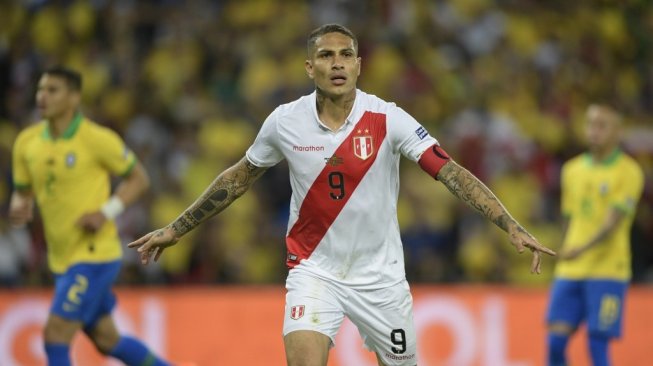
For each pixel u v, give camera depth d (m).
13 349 30.53
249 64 48.66
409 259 40.53
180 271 38.78
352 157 17.95
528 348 32.50
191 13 50.53
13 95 47.00
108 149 25.17
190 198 42.00
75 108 25.20
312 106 18.25
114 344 25.81
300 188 18.38
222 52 48.91
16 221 26.31
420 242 41.16
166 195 41.53
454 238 41.41
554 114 50.12
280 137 18.33
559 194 46.75
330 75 17.77
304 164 18.16
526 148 47.00
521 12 54.66
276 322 32.12
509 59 52.09
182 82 47.19
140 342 26.17
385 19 51.78
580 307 29.62
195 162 43.16
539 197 45.19
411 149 17.92
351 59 17.95
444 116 48.00
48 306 30.73
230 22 50.66
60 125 25.05
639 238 43.41
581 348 33.12
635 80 55.62
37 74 46.12
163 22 50.06
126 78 47.75
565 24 55.19
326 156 18.03
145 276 38.31
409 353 18.89
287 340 18.02
